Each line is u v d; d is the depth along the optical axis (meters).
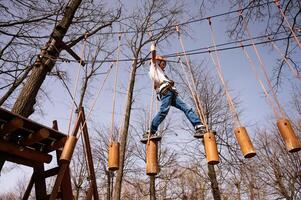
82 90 11.87
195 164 15.79
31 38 8.45
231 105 4.40
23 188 27.12
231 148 14.18
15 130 4.60
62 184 5.25
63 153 4.54
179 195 17.91
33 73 6.84
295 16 7.71
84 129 5.97
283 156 17.34
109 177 17.59
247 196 16.83
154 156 4.38
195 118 4.79
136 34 13.70
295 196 16.36
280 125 4.08
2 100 8.29
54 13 8.37
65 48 7.17
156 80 5.27
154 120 4.84
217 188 13.43
